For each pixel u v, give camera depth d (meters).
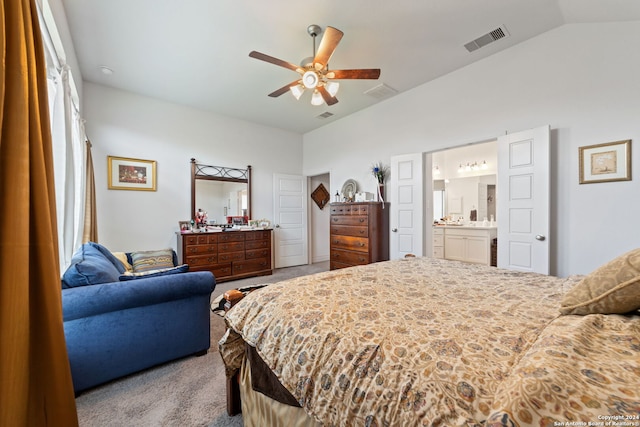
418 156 3.78
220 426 1.42
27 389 0.89
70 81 2.46
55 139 2.00
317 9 2.32
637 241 2.24
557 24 2.56
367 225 3.95
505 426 0.51
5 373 0.81
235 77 3.50
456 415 0.62
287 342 1.06
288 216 5.76
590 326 0.78
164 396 1.65
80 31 2.57
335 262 4.47
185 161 4.48
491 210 5.69
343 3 2.25
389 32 2.63
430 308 1.14
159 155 4.23
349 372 0.84
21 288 0.86
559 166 2.63
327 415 0.84
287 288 1.42
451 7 2.32
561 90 2.61
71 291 1.65
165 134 4.28
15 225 0.85
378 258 4.03
